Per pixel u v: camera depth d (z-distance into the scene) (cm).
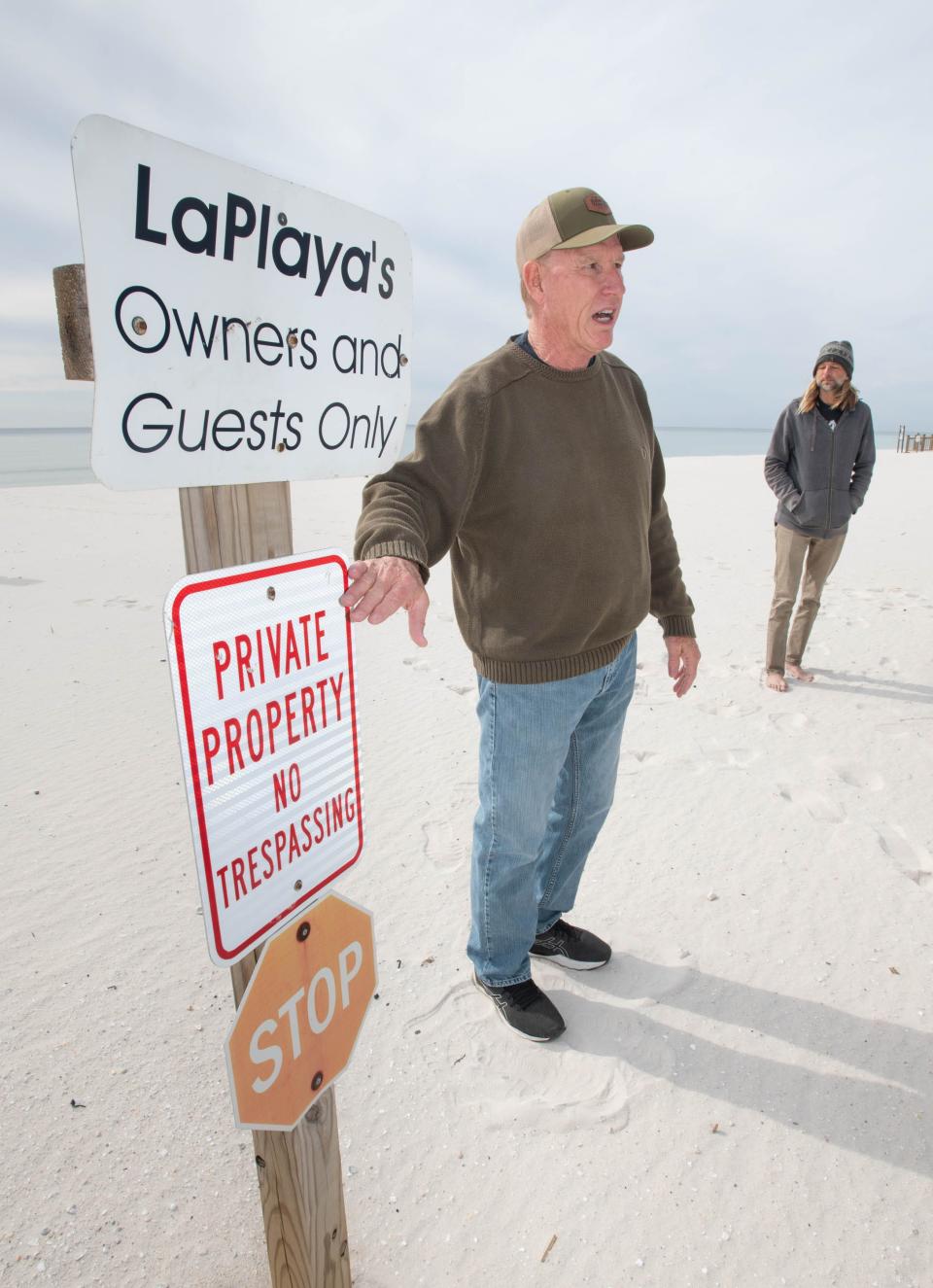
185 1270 150
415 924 246
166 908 254
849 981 220
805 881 263
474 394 165
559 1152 172
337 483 1725
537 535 174
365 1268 150
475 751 363
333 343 106
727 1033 204
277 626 101
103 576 739
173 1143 175
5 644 527
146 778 338
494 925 201
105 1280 148
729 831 292
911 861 274
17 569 775
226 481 95
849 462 405
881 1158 171
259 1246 155
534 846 194
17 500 1431
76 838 292
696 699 421
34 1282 147
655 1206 161
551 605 178
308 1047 116
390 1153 173
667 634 237
